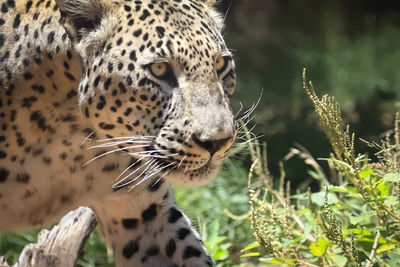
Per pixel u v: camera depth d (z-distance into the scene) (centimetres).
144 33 670
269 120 1809
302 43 2683
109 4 683
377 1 3155
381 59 2453
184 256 777
